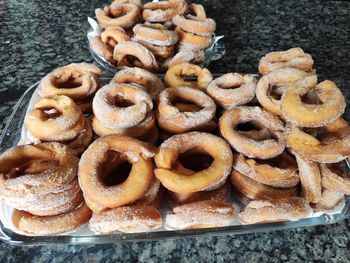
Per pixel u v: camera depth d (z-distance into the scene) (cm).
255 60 51
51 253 29
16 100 43
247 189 32
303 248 31
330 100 32
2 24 55
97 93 34
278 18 60
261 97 35
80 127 33
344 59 52
